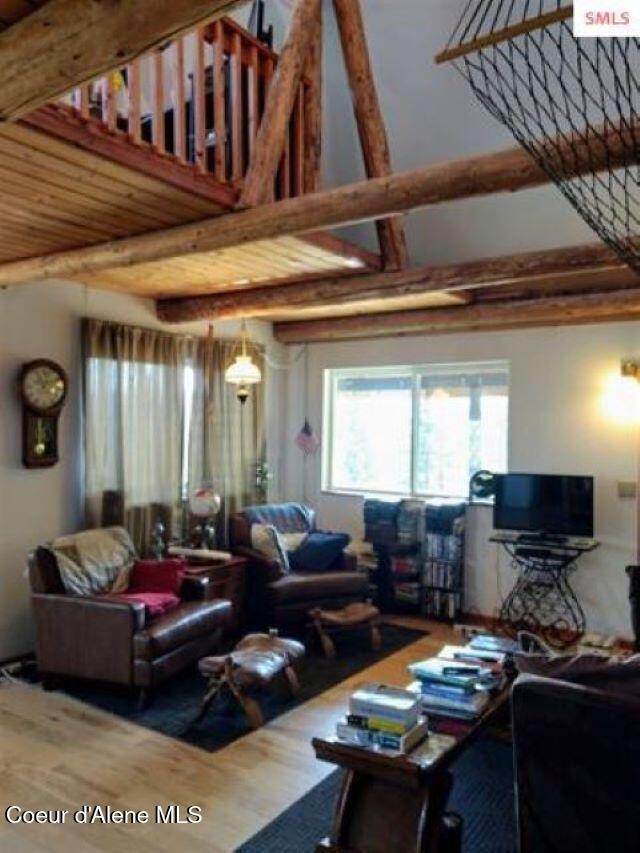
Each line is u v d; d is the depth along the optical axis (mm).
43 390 4527
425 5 4316
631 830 1923
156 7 1504
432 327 5609
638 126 2285
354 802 2166
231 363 5965
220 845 2543
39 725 3527
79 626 3887
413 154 4773
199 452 5684
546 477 5090
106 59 1703
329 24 4938
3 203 3203
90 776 3018
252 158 3447
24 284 4488
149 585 4359
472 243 4801
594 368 5090
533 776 2057
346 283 4582
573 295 4844
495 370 5719
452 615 5512
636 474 4910
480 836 2625
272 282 4789
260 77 3812
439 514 5590
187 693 3979
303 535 5684
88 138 2637
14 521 4457
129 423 5062
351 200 3000
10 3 1656
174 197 3172
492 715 2541
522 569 5367
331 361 6488
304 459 6684
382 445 6359
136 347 5133
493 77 4078
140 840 2564
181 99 3113
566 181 2611
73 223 3498
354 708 2197
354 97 4305
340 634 5133
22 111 1984
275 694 3957
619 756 1906
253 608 5188
